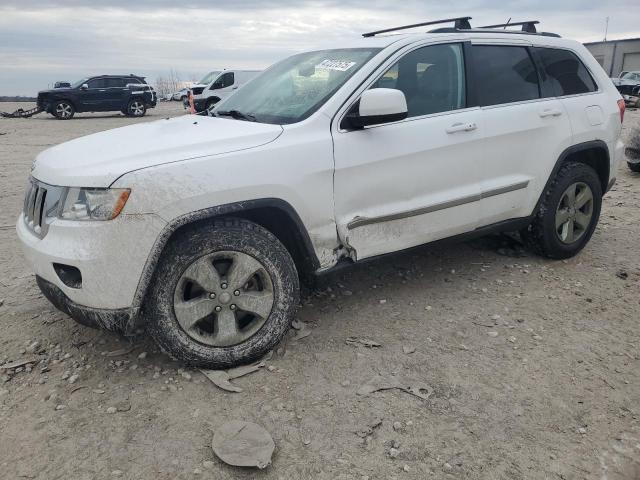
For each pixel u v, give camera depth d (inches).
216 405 114.6
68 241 114.0
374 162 138.8
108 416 111.2
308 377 124.1
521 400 116.5
